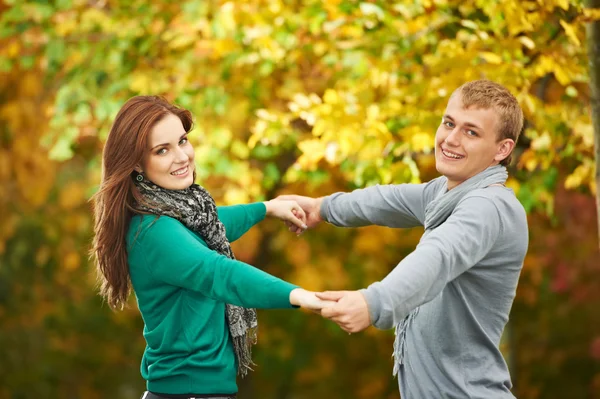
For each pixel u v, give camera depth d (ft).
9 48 31.32
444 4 23.61
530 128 24.89
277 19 26.76
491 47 22.38
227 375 14.39
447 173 14.16
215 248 14.82
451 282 13.85
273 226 38.68
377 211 16.99
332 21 26.27
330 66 28.76
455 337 13.91
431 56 22.80
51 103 35.76
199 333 14.12
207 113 29.27
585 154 25.21
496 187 13.94
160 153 14.34
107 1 31.78
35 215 45.47
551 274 43.75
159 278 13.88
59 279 50.03
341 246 40.45
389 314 11.94
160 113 14.39
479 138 13.91
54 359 54.34
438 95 22.54
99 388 55.16
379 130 23.36
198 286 13.37
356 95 25.17
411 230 39.14
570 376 54.03
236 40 27.84
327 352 50.52
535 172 27.30
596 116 19.54
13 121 36.04
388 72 24.75
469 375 13.91
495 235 13.43
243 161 30.94
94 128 31.04
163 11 30.40
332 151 24.03
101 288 15.02
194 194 14.64
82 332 53.62
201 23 28.37
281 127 26.02
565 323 52.29
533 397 49.62
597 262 42.06
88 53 30.76
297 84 29.40
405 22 24.99
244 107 29.40
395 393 52.03
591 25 19.35
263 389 55.11
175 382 14.21
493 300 13.99
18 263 47.34
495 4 22.02
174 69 29.73
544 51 22.68
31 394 54.08
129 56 30.40
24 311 51.65
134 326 51.93
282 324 48.65
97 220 14.65
